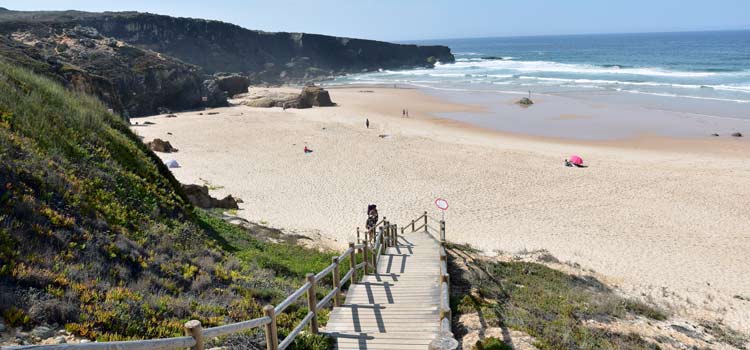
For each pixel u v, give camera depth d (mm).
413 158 35219
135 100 60406
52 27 68000
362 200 26047
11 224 6953
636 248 19500
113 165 12117
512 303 10797
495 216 23594
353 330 7895
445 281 8102
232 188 28000
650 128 43688
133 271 7945
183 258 9703
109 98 45938
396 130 46125
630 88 67562
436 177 30375
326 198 26312
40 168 9195
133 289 7094
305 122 50562
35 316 5301
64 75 41656
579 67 104188
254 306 8336
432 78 98812
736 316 13570
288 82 104750
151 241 9758
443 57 139000
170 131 45188
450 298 10477
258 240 15914
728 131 41312
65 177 9500
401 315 8570
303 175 30953
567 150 37344
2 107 10711
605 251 19172
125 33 93125
